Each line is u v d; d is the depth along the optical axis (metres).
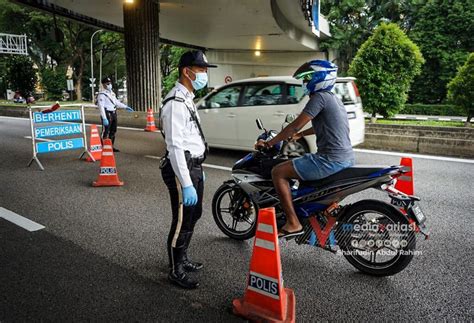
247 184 3.73
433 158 7.89
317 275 3.36
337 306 2.89
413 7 33.41
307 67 3.13
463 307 2.86
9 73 32.91
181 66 2.84
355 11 34.06
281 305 2.59
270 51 35.28
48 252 3.81
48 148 7.68
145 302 2.94
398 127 9.11
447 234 4.19
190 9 17.20
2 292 3.07
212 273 3.40
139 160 8.30
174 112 2.76
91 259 3.66
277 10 19.41
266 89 7.75
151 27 15.23
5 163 7.99
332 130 3.17
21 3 16.52
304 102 7.19
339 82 7.32
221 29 22.91
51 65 46.06
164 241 4.09
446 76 30.58
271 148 3.72
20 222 4.62
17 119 17.45
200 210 3.21
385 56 12.39
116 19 21.20
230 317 2.75
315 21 20.27
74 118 8.07
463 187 5.89
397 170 3.08
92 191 5.95
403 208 3.20
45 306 2.88
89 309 2.84
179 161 2.75
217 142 8.57
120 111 14.85
